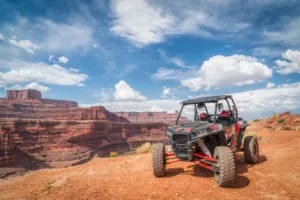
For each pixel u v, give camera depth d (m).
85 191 5.02
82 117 194.62
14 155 107.56
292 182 4.81
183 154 5.34
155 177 5.85
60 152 132.00
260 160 7.13
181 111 6.65
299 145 9.16
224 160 4.48
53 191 5.17
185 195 4.35
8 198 4.84
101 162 9.39
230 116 6.82
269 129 18.59
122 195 4.62
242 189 4.52
